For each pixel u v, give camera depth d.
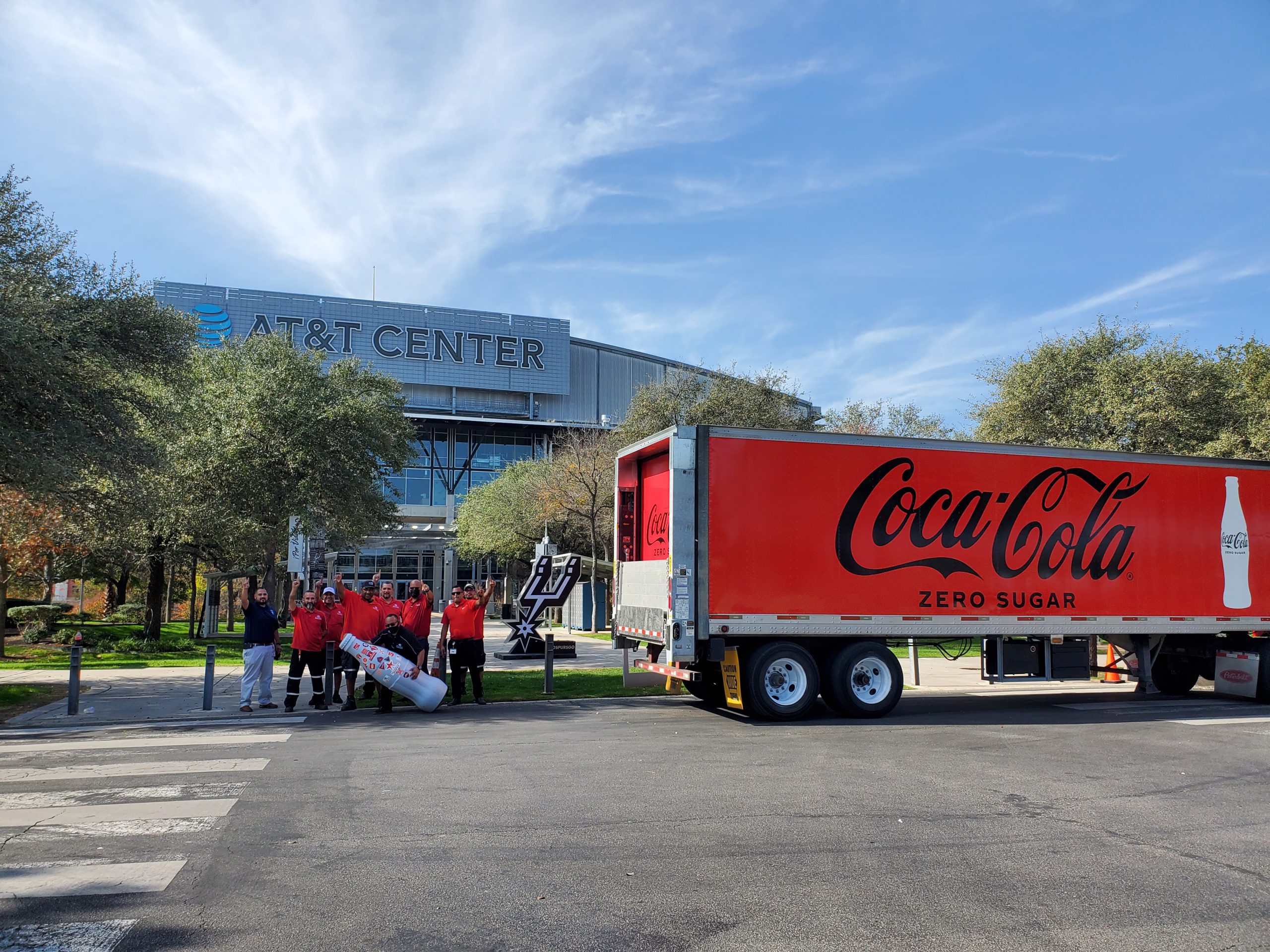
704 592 11.90
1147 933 4.61
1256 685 14.30
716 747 9.87
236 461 26.48
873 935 4.54
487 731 11.02
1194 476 14.58
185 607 50.78
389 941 4.41
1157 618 14.05
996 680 13.42
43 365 13.89
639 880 5.34
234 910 4.83
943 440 13.18
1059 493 13.72
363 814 6.84
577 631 39.66
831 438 12.62
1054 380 24.59
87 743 10.12
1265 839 6.35
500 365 71.12
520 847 5.97
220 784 7.86
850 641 12.88
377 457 33.31
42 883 5.27
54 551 27.41
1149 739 10.59
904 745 10.07
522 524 43.53
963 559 13.09
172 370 18.17
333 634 13.79
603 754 9.40
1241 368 28.94
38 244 15.82
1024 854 5.92
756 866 5.61
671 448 12.07
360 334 68.50
